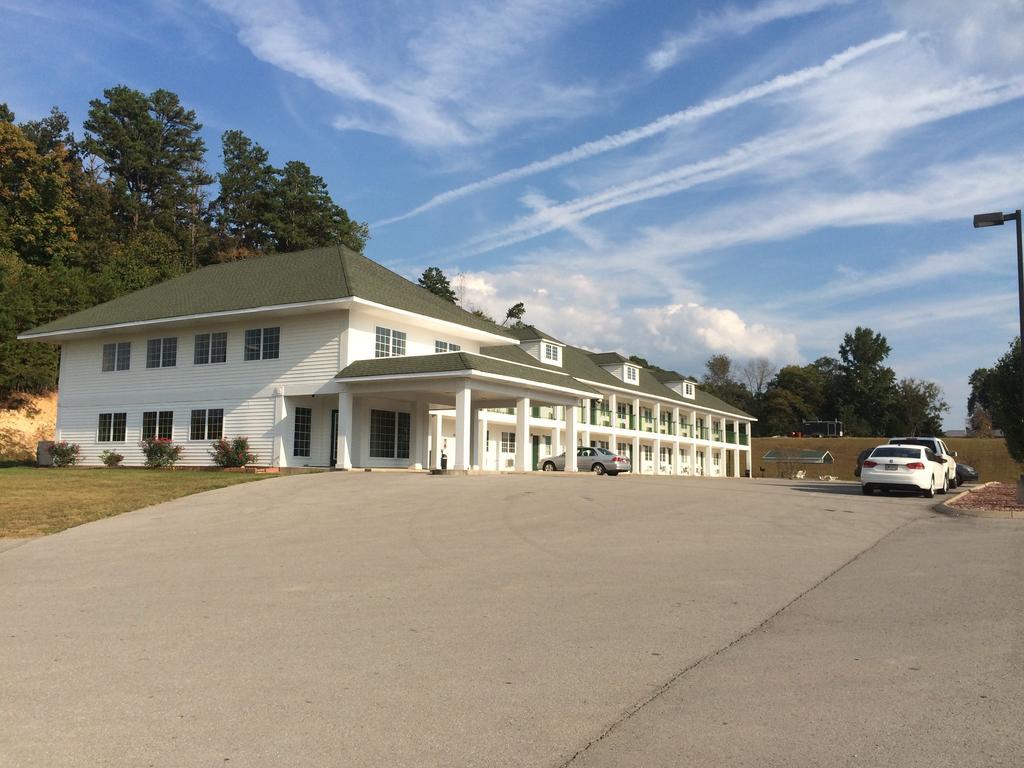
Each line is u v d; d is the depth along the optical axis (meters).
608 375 55.56
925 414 118.50
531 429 46.69
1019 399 23.53
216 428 33.09
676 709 5.28
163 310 34.72
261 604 8.46
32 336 37.75
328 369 30.75
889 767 4.36
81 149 82.75
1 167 58.94
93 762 4.45
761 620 7.68
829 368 130.12
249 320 32.75
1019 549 11.95
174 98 90.12
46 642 7.04
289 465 31.45
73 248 61.38
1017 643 6.79
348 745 4.69
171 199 83.06
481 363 29.27
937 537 13.52
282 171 82.19
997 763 4.39
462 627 7.41
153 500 18.52
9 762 4.44
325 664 6.29
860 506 19.31
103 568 10.81
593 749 4.64
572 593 8.86
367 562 10.88
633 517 15.70
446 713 5.20
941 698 5.45
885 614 7.90
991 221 22.12
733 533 13.69
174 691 5.66
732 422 76.50
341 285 30.52
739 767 4.38
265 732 4.88
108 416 36.34
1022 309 21.83
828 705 5.34
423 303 34.38
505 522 14.86
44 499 18.78
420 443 34.47
